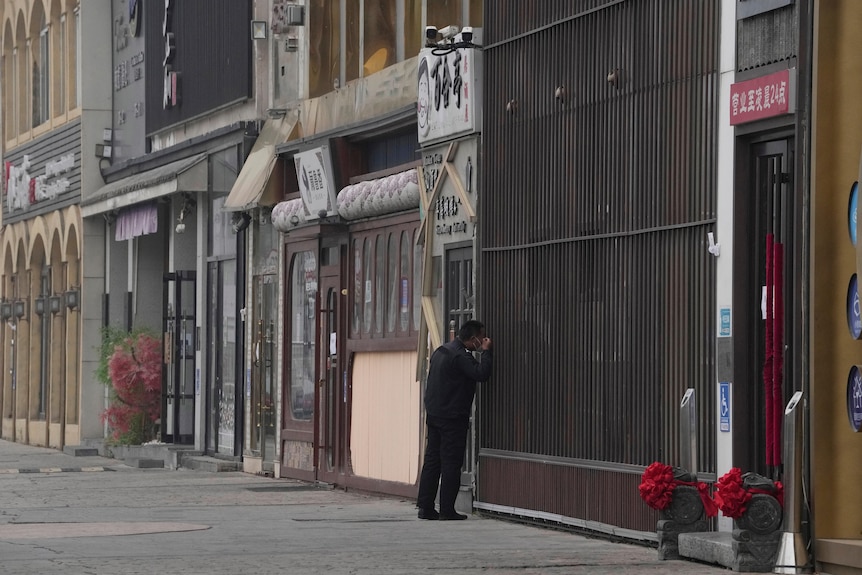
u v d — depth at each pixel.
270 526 26.88
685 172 22.56
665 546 21.44
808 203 19.89
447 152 29.69
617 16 24.44
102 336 52.72
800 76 19.98
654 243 23.25
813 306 19.73
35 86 64.75
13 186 67.69
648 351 23.38
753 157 21.34
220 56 43.75
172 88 47.59
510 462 27.44
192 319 48.12
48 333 63.75
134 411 50.06
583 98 25.34
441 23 31.55
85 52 55.50
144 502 32.41
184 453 45.34
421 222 30.95
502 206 27.83
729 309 21.44
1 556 22.09
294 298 38.81
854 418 19.61
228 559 21.77
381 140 34.78
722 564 20.25
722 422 21.56
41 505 31.69
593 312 24.91
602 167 24.73
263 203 38.97
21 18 66.62
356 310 35.03
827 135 19.78
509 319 27.56
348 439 35.19
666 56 23.08
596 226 24.89
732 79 21.48
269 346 40.72
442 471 27.98
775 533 19.70
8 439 69.31
